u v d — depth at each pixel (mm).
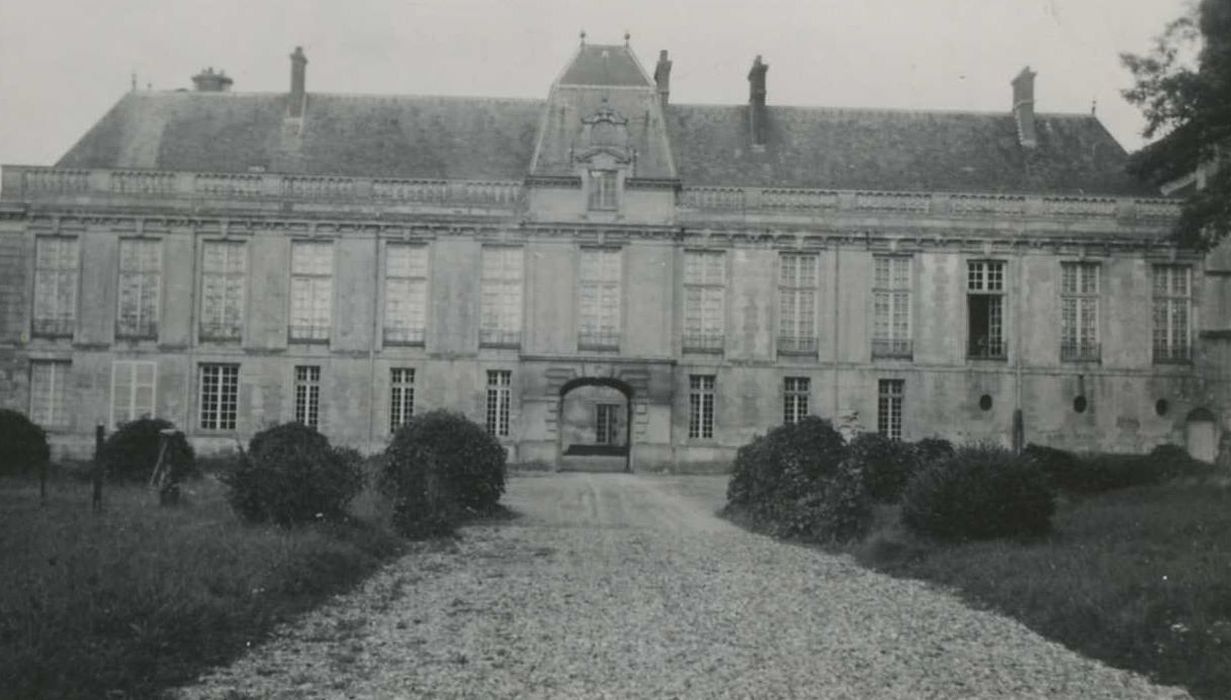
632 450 45375
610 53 48875
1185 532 21312
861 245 46125
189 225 45438
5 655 10633
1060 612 15281
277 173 45719
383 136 48250
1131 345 46250
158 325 45375
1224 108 31797
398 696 11367
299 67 48781
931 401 45938
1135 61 33469
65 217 45219
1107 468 35031
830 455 28000
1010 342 46094
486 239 45812
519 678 12148
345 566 17969
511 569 19531
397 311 45844
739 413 45812
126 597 12977
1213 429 46438
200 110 48719
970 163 48906
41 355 45219
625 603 16484
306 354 45438
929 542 21344
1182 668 12820
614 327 45781
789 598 17234
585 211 45812
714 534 25391
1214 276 46500
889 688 12086
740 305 46062
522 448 45094
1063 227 46156
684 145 48781
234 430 45375
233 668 12258
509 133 48844
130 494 26141
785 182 47844
